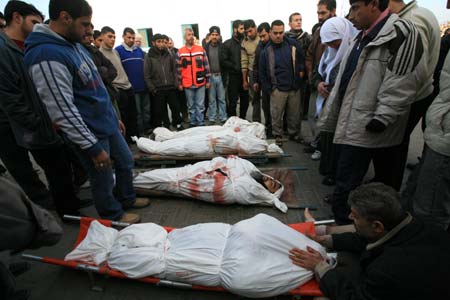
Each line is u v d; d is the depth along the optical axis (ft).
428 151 5.54
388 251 3.97
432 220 5.64
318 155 12.32
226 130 12.84
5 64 6.75
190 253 5.70
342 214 7.26
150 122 18.34
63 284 6.08
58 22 5.73
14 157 8.61
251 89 18.38
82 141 6.06
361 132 6.36
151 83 16.60
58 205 8.31
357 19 6.15
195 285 5.56
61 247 7.38
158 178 9.36
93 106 6.49
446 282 3.54
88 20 5.96
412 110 7.54
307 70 13.47
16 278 6.26
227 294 5.66
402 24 5.52
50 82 5.52
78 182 10.46
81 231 7.16
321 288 5.00
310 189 9.86
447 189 5.40
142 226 6.43
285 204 8.80
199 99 18.45
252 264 5.25
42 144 7.43
